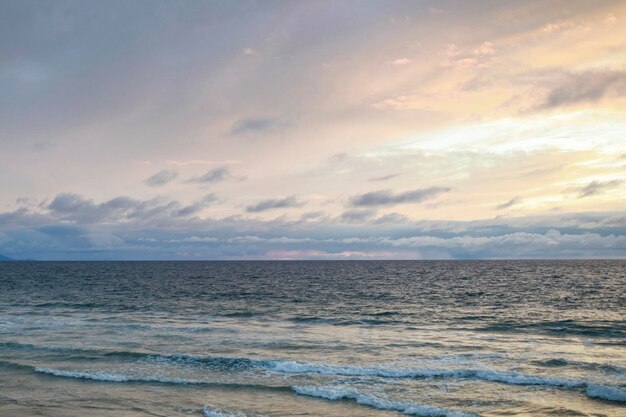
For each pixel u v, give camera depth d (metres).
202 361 20.42
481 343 25.28
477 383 17.17
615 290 63.94
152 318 35.56
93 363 20.25
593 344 25.27
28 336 26.78
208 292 61.50
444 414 13.73
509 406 14.65
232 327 30.78
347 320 34.84
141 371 18.94
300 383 17.19
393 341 25.69
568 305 45.72
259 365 19.73
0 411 14.30
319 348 23.58
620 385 16.95
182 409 14.44
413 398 15.47
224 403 14.95
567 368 19.48
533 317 36.97
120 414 14.02
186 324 32.16
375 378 17.83
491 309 42.41
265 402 15.03
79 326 30.72
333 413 13.97
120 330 29.06
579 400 15.23
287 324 32.59
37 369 18.92
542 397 15.55
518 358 21.30
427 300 50.94
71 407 14.64
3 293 59.06
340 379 17.72
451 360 20.89
